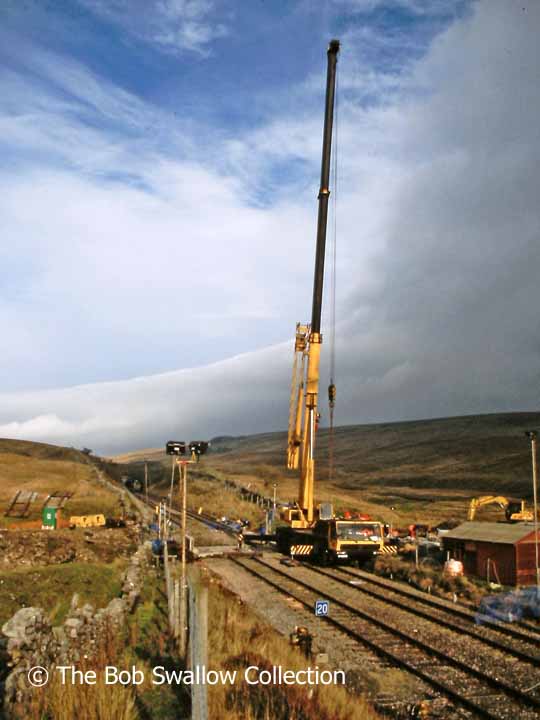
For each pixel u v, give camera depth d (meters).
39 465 112.38
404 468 165.62
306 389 42.59
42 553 38.00
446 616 22.58
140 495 109.31
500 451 167.88
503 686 14.63
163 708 10.97
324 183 41.47
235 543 49.06
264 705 11.93
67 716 9.41
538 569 28.41
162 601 22.11
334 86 41.88
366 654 17.83
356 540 36.97
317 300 42.00
